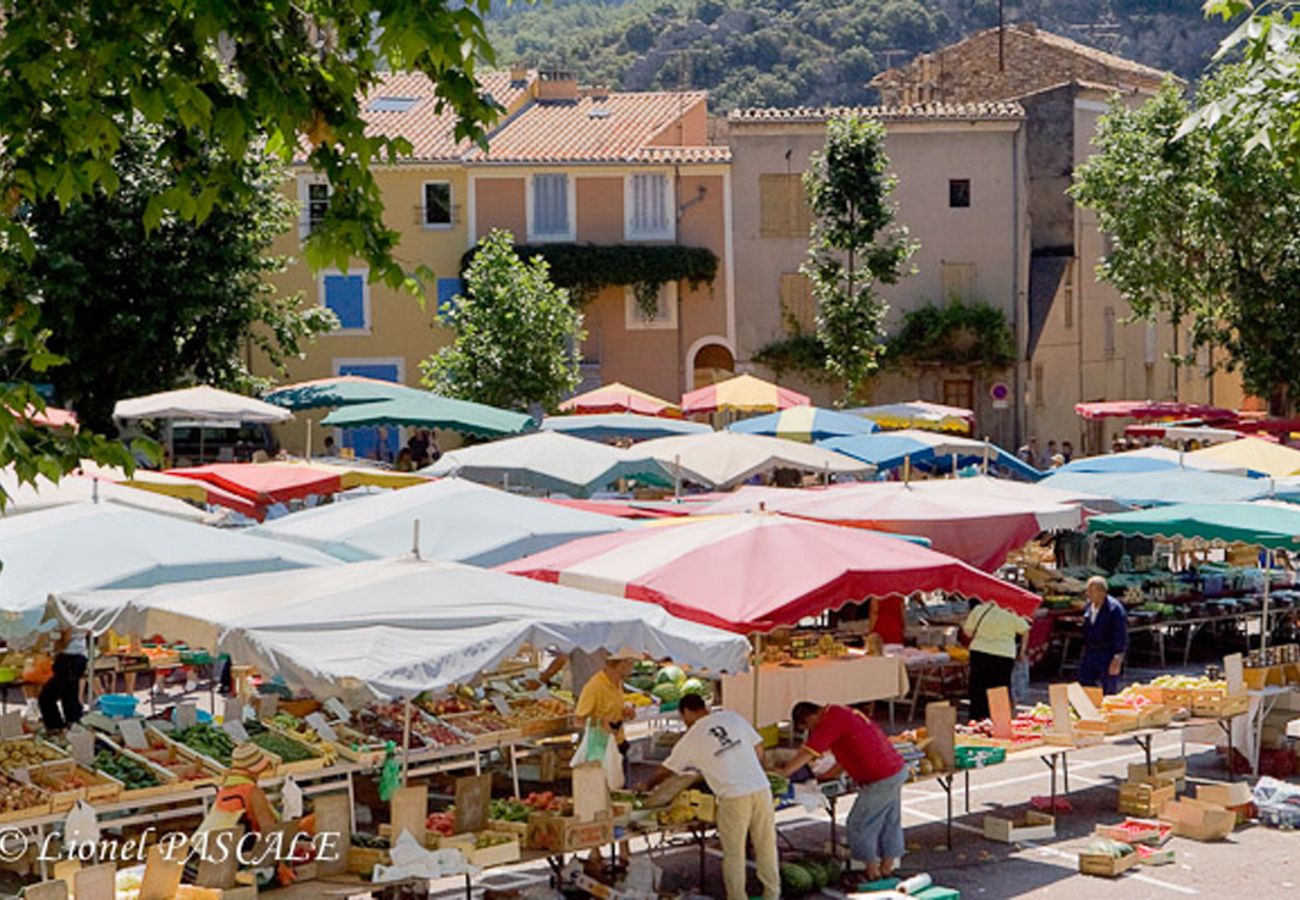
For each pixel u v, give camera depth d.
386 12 8.79
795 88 132.75
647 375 51.94
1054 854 14.77
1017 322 53.88
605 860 14.02
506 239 42.88
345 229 9.44
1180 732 20.38
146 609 12.66
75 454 8.83
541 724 15.38
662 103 56.31
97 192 35.16
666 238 51.72
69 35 10.01
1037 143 58.69
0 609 13.98
